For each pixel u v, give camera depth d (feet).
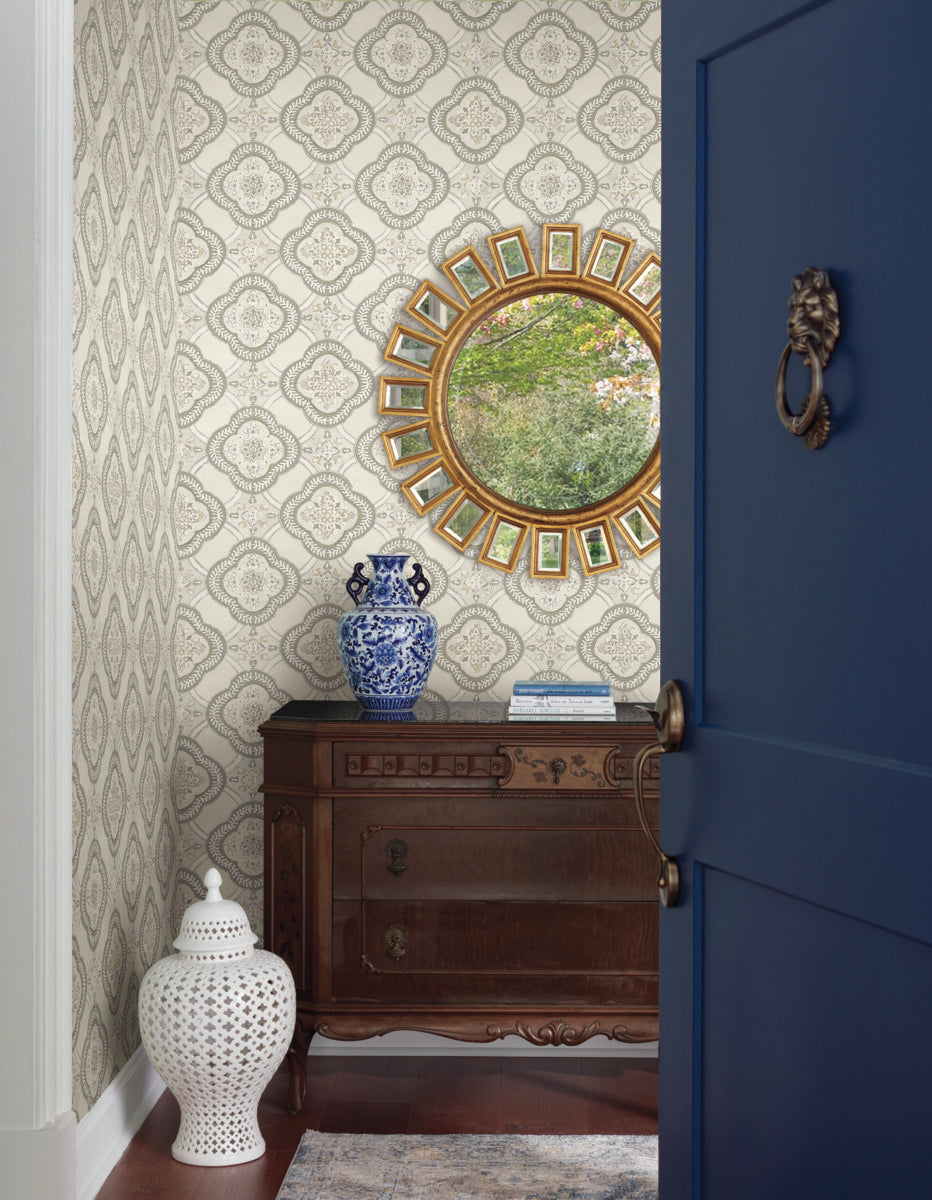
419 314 11.27
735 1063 5.30
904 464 4.30
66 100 7.41
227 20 11.25
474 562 11.46
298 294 11.35
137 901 9.78
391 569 10.51
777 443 4.96
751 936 5.19
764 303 5.03
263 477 11.39
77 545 8.04
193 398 11.35
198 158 11.28
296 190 11.31
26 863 7.25
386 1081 10.24
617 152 11.32
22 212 7.23
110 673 8.93
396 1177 8.33
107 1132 8.59
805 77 4.78
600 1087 10.09
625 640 11.43
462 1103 9.71
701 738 5.45
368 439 11.40
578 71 11.29
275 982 8.64
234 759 11.43
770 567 5.03
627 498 11.37
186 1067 8.38
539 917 9.69
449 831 9.69
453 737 9.63
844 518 4.60
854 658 4.56
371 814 9.70
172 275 11.06
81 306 8.11
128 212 9.39
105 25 8.67
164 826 10.76
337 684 11.44
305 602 11.42
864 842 4.47
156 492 10.44
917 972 4.28
